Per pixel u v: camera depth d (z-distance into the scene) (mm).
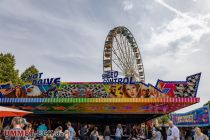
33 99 32844
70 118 46594
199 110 33906
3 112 16141
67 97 32625
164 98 31656
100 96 32344
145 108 33750
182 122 42125
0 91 33406
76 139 29641
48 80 33250
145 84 32188
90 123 55594
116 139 27797
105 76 32781
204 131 33688
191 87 31781
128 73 49062
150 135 34469
